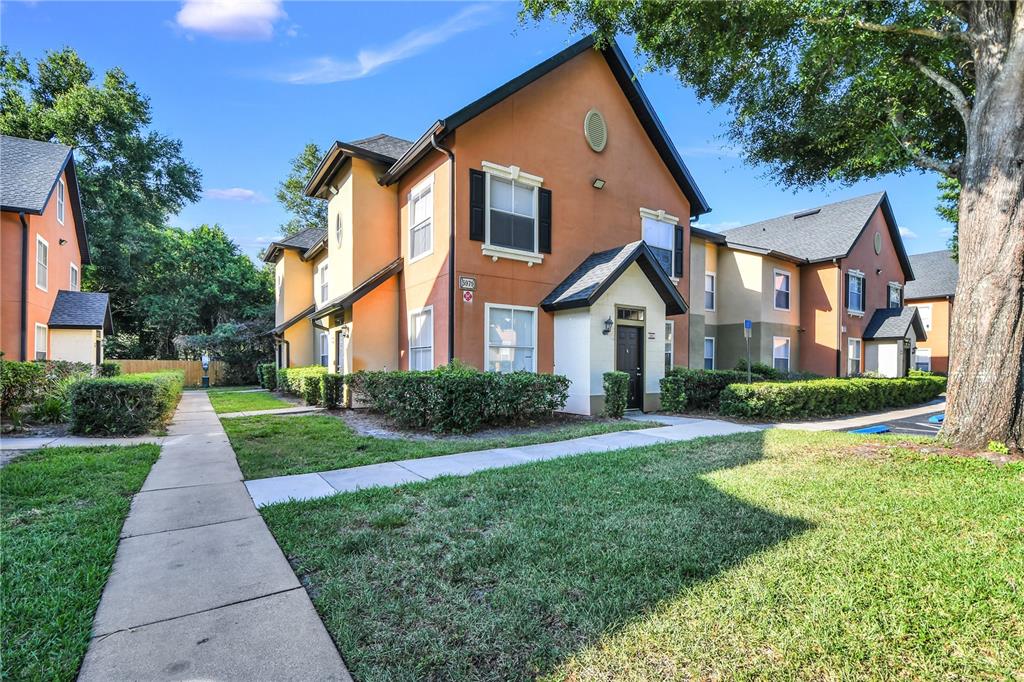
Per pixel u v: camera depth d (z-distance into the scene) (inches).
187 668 81.8
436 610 99.7
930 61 282.4
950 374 237.8
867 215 767.7
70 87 948.0
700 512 153.4
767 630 90.2
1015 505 153.6
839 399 444.1
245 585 111.7
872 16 264.8
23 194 502.0
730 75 314.5
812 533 135.2
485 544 131.5
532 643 88.2
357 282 471.2
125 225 925.2
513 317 416.8
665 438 298.2
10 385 321.7
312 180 538.9
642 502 164.2
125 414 316.5
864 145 330.0
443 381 318.7
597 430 322.7
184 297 1129.4
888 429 362.6
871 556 120.2
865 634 88.7
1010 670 79.5
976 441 223.8
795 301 751.7
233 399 614.5
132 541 137.6
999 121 221.8
